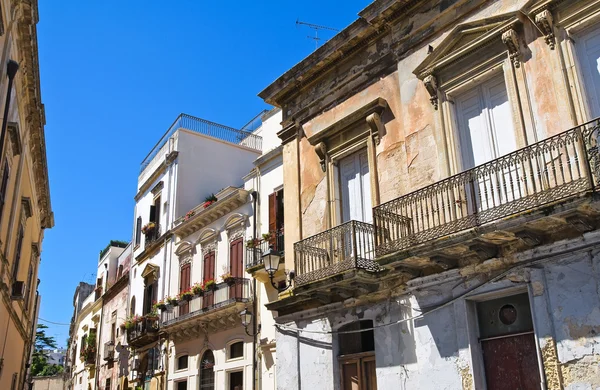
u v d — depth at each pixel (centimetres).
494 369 937
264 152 2075
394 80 1247
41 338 6241
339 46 1367
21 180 1639
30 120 1639
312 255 1260
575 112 907
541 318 863
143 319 2588
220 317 2034
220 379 2006
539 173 845
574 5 938
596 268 816
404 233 1057
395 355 1075
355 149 1311
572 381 809
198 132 2889
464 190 961
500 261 936
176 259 2567
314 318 1283
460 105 1105
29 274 2219
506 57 1020
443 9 1156
